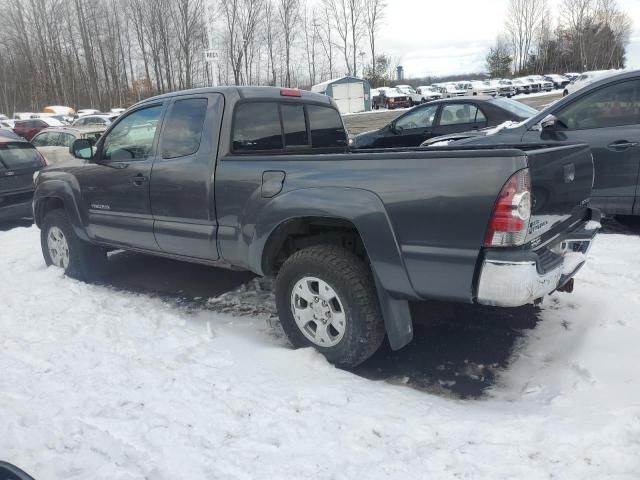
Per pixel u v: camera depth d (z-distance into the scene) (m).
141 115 4.68
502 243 2.84
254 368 3.47
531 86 50.91
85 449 2.71
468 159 2.91
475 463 2.47
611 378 3.13
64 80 54.00
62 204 5.93
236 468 2.52
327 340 3.53
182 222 4.30
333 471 2.47
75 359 3.66
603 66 72.44
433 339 3.97
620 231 6.27
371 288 3.38
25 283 5.40
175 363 3.55
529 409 2.97
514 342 3.84
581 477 2.34
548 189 3.16
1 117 40.19
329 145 4.93
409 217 3.08
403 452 2.59
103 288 5.39
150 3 43.34
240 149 4.09
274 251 3.87
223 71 44.19
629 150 5.73
